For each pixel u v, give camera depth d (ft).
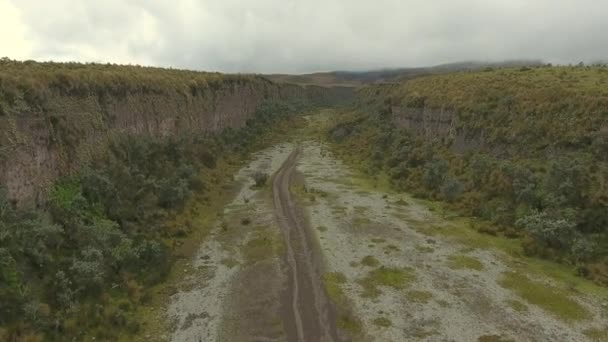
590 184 120.06
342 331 81.00
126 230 111.04
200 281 99.96
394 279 100.37
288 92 571.28
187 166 164.66
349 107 525.75
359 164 232.73
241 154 247.50
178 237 123.13
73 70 132.77
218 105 253.03
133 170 133.28
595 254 105.40
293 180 198.29
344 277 101.86
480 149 173.58
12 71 103.40
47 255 83.51
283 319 84.94
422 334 79.66
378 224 136.77
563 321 83.20
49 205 97.35
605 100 139.85
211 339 78.33
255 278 101.60
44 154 99.81
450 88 231.09
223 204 159.43
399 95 295.28
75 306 79.05
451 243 120.98
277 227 134.51
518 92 179.11
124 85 150.20
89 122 123.13
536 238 114.62
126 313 84.12
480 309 87.71
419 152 204.64
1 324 68.08
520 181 135.64
